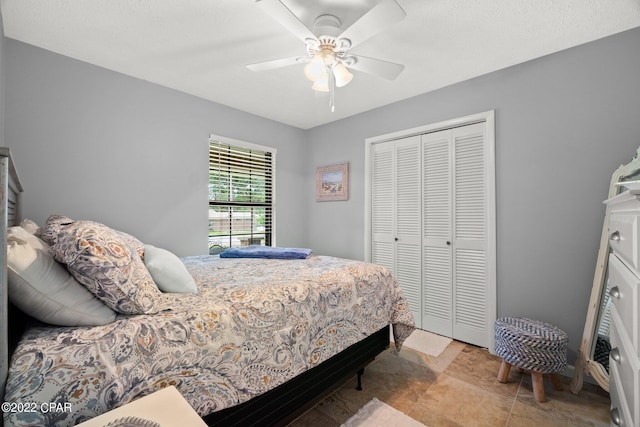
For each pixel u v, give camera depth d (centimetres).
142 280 110
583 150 200
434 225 280
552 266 213
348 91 278
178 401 76
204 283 159
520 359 180
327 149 373
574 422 157
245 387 115
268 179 363
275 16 141
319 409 168
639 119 181
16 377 75
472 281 255
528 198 224
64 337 88
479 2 159
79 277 97
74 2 160
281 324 134
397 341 208
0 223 74
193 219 286
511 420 159
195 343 104
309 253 257
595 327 183
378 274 202
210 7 165
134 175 248
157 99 261
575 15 170
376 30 147
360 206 338
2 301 74
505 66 231
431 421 158
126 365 88
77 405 79
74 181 218
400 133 301
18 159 196
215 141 306
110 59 220
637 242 87
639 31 181
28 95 200
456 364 221
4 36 187
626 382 94
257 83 261
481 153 250
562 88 209
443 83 262
